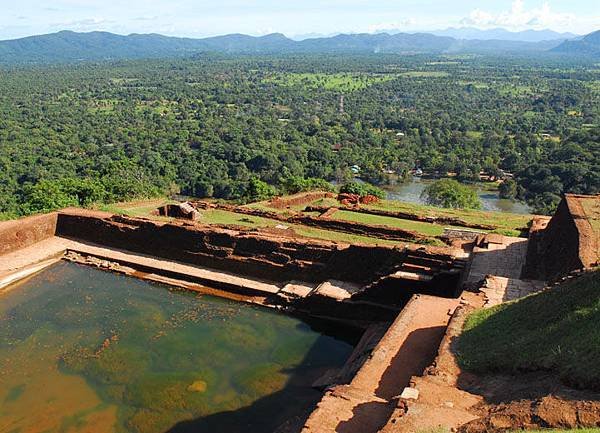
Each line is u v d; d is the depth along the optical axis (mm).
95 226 35719
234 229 32781
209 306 27672
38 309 26922
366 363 16141
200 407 19141
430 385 13289
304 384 20656
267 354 22969
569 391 11203
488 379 13773
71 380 20781
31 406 19125
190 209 38219
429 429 10836
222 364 22047
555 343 13594
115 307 27297
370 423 12609
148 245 33938
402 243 31531
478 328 16688
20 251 33938
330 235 33688
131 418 18516
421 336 17703
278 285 29312
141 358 22375
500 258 26047
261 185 55906
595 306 13867
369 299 25750
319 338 24594
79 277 31219
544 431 9578
